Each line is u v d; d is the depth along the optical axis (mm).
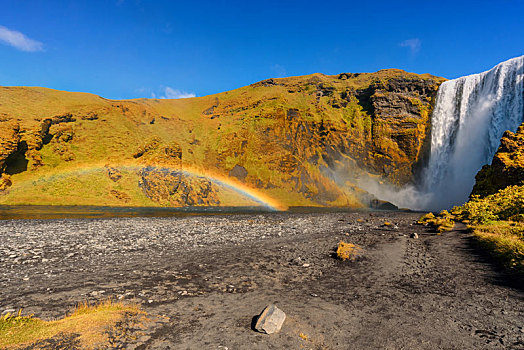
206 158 87125
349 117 118500
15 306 7812
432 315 7742
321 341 6160
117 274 11922
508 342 6121
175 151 75812
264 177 90938
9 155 53094
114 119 77875
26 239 19156
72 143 66688
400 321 7336
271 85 146375
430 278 11539
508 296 9094
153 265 13828
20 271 11906
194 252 17281
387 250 17797
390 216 49781
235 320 7273
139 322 6574
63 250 16359
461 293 9555
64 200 53594
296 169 95875
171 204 63469
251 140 97875
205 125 101812
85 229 24688
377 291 10062
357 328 6887
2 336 4949
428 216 36812
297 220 39438
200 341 5930
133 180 64562
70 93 83125
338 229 30016
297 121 108625
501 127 76938
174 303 8555
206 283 11016
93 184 59906
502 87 78188
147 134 81438
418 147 100375
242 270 13211
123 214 40875
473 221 25422
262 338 6207
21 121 60938
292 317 7484
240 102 124188
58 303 8156
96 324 5938
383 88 117188
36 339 5023
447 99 95938
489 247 15547
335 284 11023
